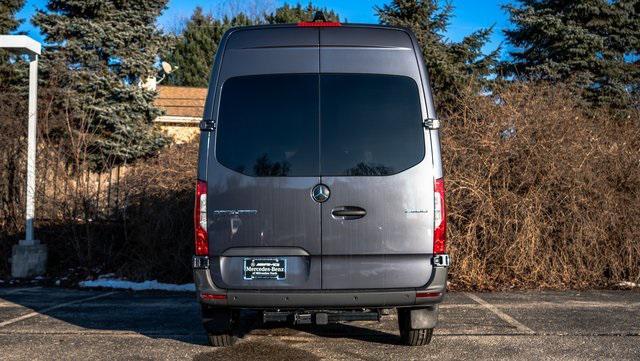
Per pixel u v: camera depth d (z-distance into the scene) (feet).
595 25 63.31
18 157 37.47
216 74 15.97
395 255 15.30
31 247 34.17
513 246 29.32
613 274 30.40
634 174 30.91
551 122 30.96
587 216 29.91
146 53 52.01
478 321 21.88
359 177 15.35
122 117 49.32
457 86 50.19
